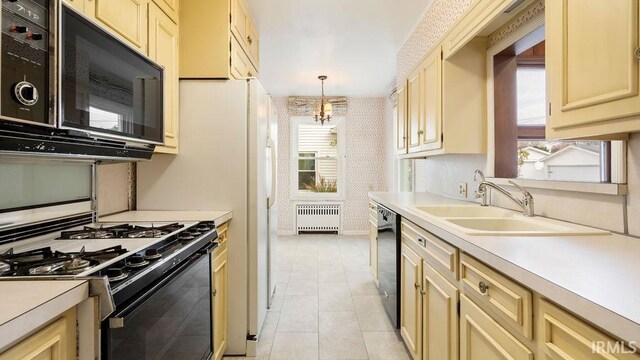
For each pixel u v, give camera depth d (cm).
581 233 117
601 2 89
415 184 399
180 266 123
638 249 97
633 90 80
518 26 173
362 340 210
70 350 77
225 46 204
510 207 185
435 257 143
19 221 129
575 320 66
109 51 124
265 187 228
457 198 252
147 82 152
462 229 127
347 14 267
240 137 204
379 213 267
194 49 204
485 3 163
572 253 93
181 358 125
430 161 311
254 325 198
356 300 272
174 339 119
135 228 148
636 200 112
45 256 101
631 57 80
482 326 104
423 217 161
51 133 101
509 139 199
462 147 207
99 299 80
